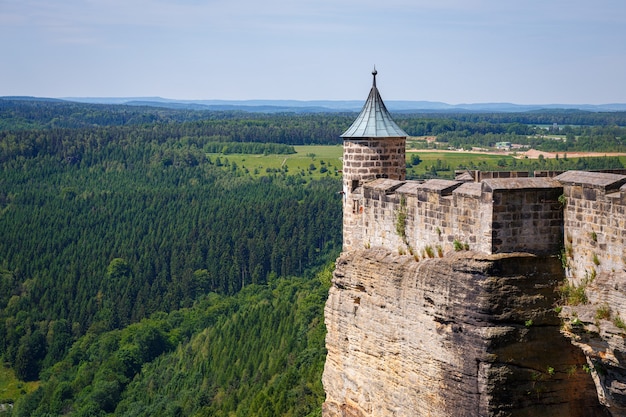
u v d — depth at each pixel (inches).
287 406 4008.4
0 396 7244.1
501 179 1130.0
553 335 1107.9
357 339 1454.2
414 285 1266.0
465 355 1143.6
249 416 4188.0
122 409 6023.6
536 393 1112.2
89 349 7623.0
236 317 6732.3
